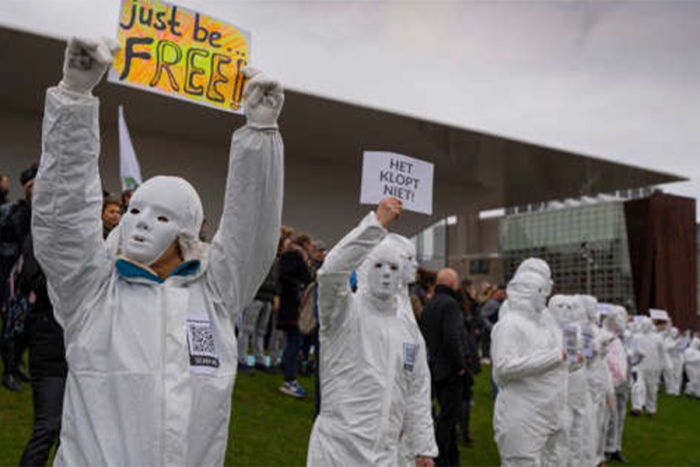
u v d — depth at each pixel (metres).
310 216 22.34
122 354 2.73
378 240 4.77
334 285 4.84
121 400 2.70
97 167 2.72
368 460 4.89
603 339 9.04
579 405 7.81
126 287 2.84
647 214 26.02
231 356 2.93
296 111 18.00
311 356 12.52
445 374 7.47
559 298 8.62
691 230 26.11
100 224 2.79
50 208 2.66
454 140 20.28
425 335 7.63
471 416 11.30
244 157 2.83
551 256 29.03
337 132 19.66
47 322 4.71
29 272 4.68
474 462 8.97
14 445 6.46
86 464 2.70
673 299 25.55
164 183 2.93
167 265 2.95
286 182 22.09
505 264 30.44
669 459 11.23
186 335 2.82
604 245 27.41
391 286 5.12
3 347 7.91
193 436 2.77
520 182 24.58
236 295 2.96
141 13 2.78
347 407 4.97
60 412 4.70
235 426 8.16
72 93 2.59
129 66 2.73
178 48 2.85
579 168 22.95
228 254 2.92
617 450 10.72
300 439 8.17
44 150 2.64
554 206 29.22
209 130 19.11
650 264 25.70
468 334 9.53
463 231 31.41
